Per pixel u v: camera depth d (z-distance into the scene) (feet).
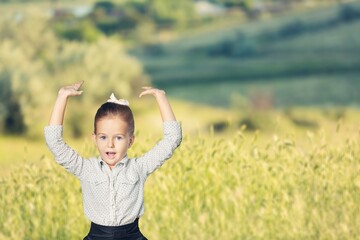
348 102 137.80
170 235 32.94
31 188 33.58
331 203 34.06
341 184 34.73
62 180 34.12
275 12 145.38
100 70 126.82
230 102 134.41
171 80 138.10
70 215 33.45
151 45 141.69
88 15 139.54
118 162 23.38
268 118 130.62
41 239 32.81
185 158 35.42
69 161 23.21
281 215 32.99
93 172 23.32
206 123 129.49
